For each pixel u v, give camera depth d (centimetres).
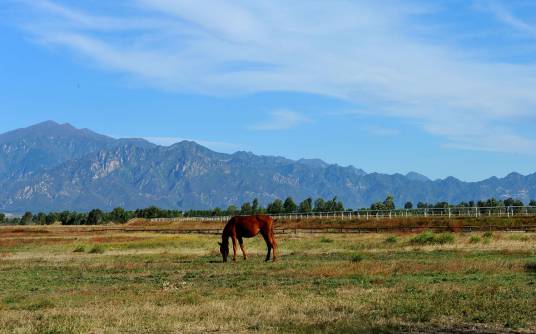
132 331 1501
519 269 2598
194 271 2939
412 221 7150
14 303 2038
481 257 3170
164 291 2222
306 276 2569
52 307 1919
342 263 2983
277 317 1625
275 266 3019
